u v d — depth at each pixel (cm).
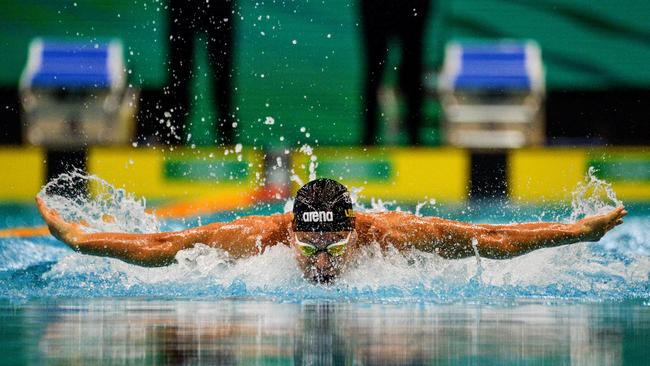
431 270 1773
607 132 4556
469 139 4325
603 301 1606
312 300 1611
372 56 4175
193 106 4259
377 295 1681
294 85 4500
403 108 4247
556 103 4591
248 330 1226
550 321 1329
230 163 3588
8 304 1544
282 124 4444
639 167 3538
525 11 4612
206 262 1791
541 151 3569
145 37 4534
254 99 4462
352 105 4481
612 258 2098
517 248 1744
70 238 1758
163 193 3572
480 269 1808
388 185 3562
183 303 1564
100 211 2211
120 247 1747
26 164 3553
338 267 1633
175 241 1766
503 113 4322
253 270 1756
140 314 1398
